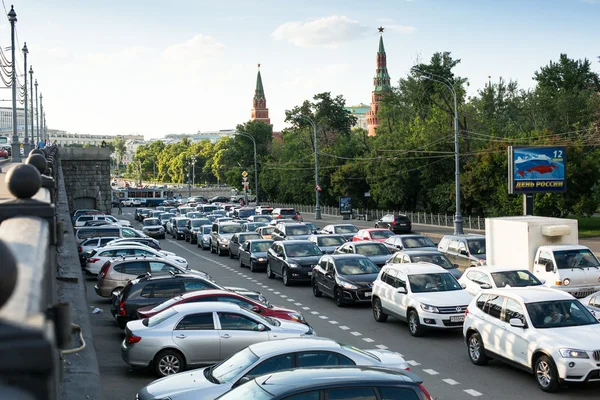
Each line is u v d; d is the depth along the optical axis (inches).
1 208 137.8
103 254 1085.8
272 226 1647.4
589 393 468.1
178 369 506.0
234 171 4367.6
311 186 3496.6
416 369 545.0
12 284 54.6
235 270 1298.0
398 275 728.3
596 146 2175.2
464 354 598.9
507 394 468.1
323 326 738.2
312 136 3909.9
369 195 2832.2
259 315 534.9
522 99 3444.9
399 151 2536.9
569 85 3368.6
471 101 2810.0
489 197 2100.1
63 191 1632.6
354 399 272.4
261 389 278.5
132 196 4990.2
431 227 2372.0
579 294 786.8
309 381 276.5
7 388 52.9
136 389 485.7
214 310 521.7
